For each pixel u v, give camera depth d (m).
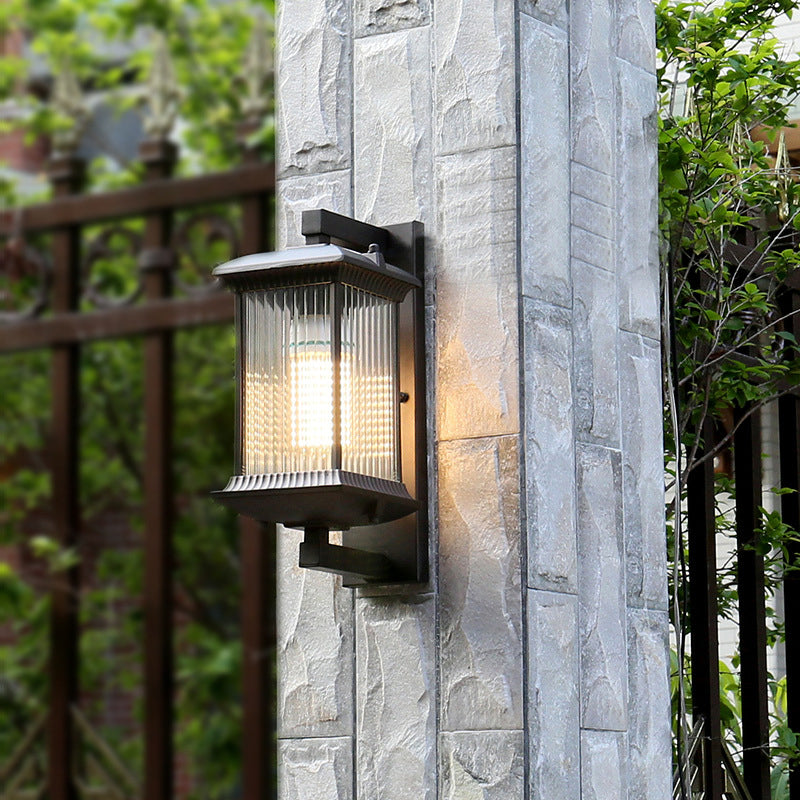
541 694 3.96
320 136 4.46
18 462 9.81
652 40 4.75
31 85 9.91
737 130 5.70
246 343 4.03
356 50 4.42
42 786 9.19
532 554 3.99
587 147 4.38
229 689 9.28
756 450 5.70
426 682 4.08
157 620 8.06
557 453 4.12
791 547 6.02
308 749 4.26
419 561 4.08
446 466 4.12
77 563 9.22
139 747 9.30
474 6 4.21
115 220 8.55
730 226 5.55
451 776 4.00
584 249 4.32
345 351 3.95
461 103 4.21
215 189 8.22
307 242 4.05
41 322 8.67
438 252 4.20
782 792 5.84
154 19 9.66
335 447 3.87
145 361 8.23
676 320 5.28
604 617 4.21
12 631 9.52
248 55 9.18
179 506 9.56
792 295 5.84
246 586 7.86
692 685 5.30
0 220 8.80
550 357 4.14
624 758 4.22
